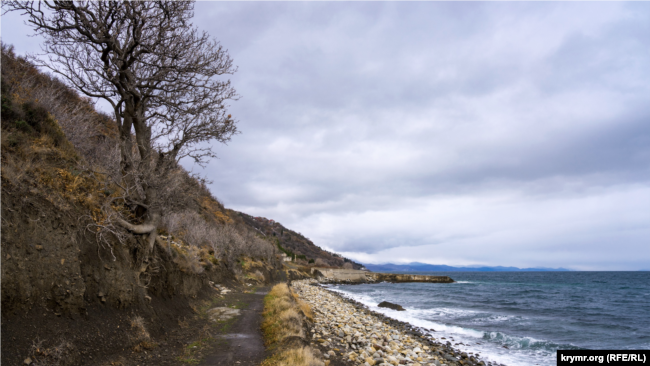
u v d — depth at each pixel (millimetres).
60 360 5766
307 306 19469
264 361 8086
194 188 12422
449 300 42125
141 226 10070
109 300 7895
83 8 9617
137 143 10891
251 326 11891
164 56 10977
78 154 10383
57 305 6418
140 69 11633
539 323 25000
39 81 14414
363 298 43844
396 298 44344
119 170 10234
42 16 9398
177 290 12516
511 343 17812
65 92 15922
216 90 11805
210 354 8500
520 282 106375
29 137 8539
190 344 9070
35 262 6156
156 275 10688
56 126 10305
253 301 18000
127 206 10508
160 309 10180
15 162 7000
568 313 30984
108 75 10367
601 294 57000
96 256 7922
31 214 6375
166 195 10984
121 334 7590
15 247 5836
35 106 9672
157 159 11312
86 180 9320
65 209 7344
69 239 7098
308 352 8414
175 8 10680
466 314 29109
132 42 10297
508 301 41656
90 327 6898
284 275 57719
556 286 82188
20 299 5707
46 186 7332
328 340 12703
